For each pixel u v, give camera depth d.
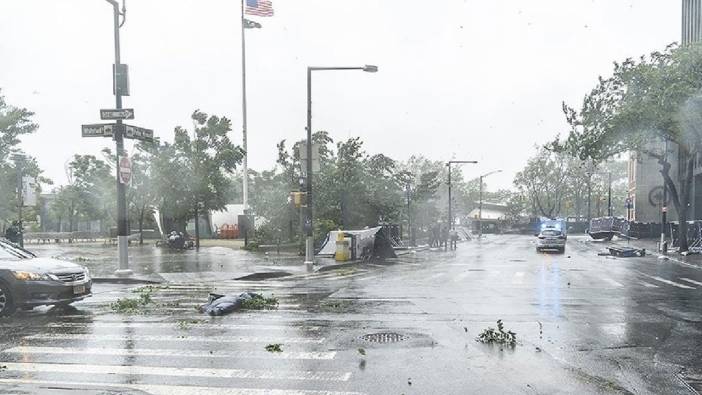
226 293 13.76
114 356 7.60
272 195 34.34
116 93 17.45
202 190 32.31
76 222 61.16
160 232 45.50
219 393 6.02
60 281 10.88
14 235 24.11
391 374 6.69
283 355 7.59
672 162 56.06
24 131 29.16
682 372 6.80
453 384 6.30
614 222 55.25
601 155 30.70
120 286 15.82
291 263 22.30
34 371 6.88
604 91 29.92
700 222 32.28
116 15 17.38
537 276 18.38
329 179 34.28
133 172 35.94
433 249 37.59
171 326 9.61
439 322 9.91
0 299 10.48
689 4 47.72
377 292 14.12
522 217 94.62
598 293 13.90
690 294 13.74
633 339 8.55
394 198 37.47
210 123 33.28
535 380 6.45
